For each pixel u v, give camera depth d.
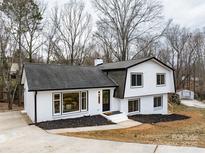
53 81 16.95
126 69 19.47
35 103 15.55
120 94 19.66
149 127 15.41
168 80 24.17
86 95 18.39
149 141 9.45
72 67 20.42
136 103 21.53
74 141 9.27
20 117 17.55
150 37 40.19
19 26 26.48
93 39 42.81
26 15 27.14
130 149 7.77
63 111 17.11
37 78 16.58
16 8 25.89
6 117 17.55
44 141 9.51
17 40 26.83
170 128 15.49
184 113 25.86
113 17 39.56
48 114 16.25
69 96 17.48
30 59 29.66
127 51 39.91
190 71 57.69
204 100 51.75
